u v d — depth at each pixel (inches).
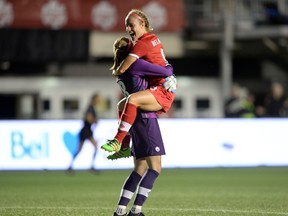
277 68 3125.0
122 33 2795.3
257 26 2795.3
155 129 810.8
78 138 2028.8
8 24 2600.9
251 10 2834.6
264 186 1519.4
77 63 2923.2
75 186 1535.4
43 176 1871.3
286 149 2180.1
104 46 2785.4
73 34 2669.8
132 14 825.5
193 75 3021.7
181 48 2874.0
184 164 2105.1
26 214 967.6
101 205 1106.7
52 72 2908.5
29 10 2608.3
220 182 1635.1
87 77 2930.6
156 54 815.1
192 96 3026.6
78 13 2618.1
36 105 2910.9
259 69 3120.1
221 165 2130.9
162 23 2645.2
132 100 798.5
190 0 2827.3
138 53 806.5
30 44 2657.5
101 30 2628.0
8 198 1246.9
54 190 1430.9
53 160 2039.9
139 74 810.2
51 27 2613.2
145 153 808.9
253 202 1155.9
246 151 2155.5
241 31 2760.8
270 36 2716.5
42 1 2610.7
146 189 805.2
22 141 2032.5
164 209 1039.0
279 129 2176.4
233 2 2837.1
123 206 817.5
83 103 2933.1
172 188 1465.3
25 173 1993.1
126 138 836.0
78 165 2049.7
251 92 3100.4
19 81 2888.8
